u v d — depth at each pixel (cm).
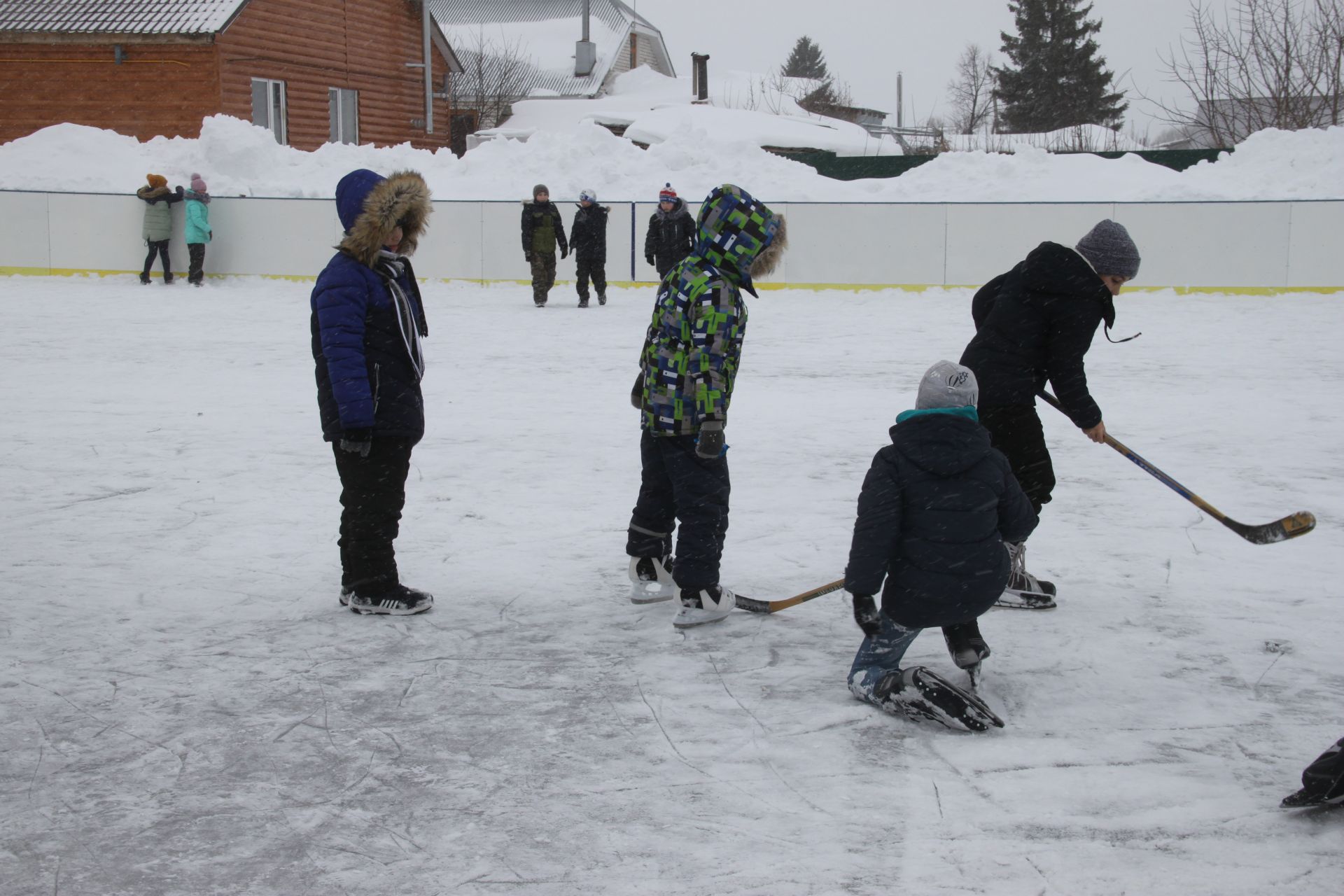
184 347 1252
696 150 2170
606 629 450
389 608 461
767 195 2044
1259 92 2558
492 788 322
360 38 2861
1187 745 346
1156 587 494
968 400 353
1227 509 617
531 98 3797
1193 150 2547
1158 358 1187
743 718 367
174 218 2002
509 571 521
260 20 2552
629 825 302
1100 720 364
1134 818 303
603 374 1089
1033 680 397
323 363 446
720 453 432
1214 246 1748
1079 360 443
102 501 634
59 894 271
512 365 1148
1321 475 689
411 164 2206
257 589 493
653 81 4222
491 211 1962
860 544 349
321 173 2164
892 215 1841
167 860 286
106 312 1588
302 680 398
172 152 2205
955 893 269
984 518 352
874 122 5638
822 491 663
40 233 2038
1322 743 347
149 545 555
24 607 467
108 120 2506
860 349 1272
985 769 331
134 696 382
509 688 391
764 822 303
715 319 425
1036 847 289
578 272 1692
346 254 435
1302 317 1528
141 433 813
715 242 431
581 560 537
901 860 284
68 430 820
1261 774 327
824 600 486
